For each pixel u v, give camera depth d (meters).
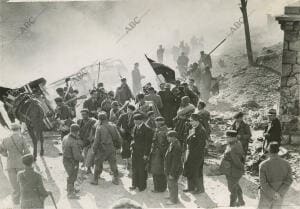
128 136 13.68
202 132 11.67
